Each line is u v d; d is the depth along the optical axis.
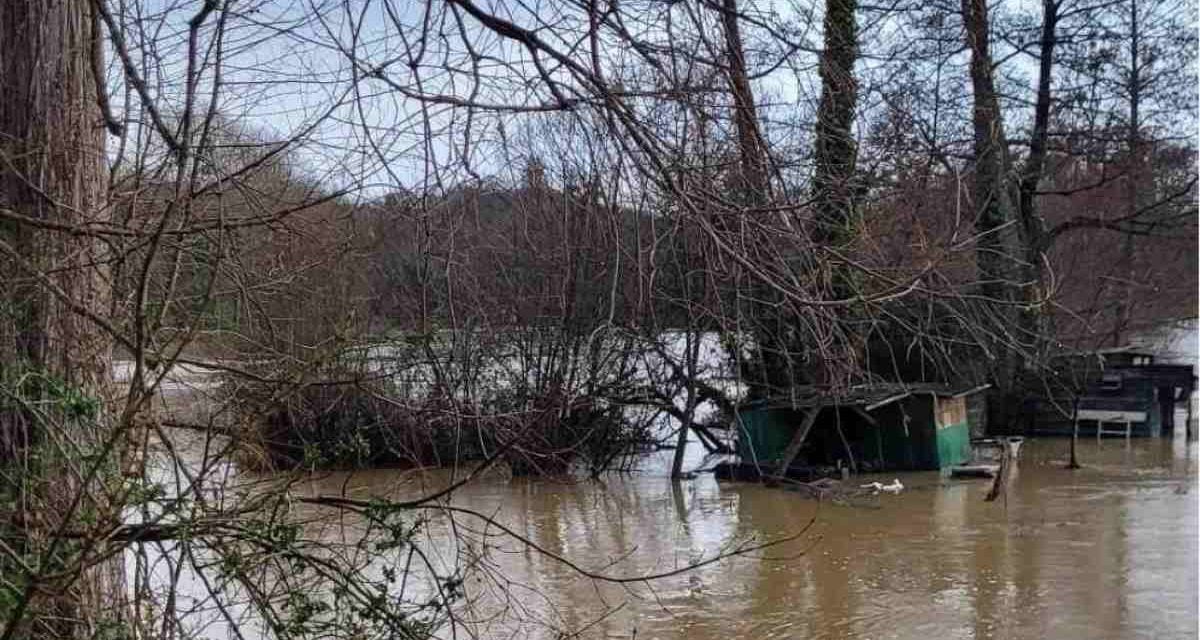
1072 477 17.41
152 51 5.59
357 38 5.30
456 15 5.09
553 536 13.59
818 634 9.59
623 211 6.28
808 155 6.39
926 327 8.17
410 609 6.89
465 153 5.20
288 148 6.07
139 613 4.86
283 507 5.16
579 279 13.90
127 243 5.07
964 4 12.70
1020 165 20.98
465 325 7.66
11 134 5.14
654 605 10.45
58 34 5.29
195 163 4.80
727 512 14.99
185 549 4.85
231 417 5.99
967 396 19.16
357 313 6.41
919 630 9.72
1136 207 24.14
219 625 5.81
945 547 12.66
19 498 4.68
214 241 5.17
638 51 5.30
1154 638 9.41
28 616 4.32
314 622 5.18
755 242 5.62
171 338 5.06
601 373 15.50
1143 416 21.98
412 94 4.98
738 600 10.63
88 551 4.36
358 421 7.37
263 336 6.13
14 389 4.55
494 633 8.95
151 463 5.47
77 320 5.08
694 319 8.28
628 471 18.02
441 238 5.92
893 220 7.50
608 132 5.31
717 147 5.74
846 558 12.20
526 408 9.20
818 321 6.45
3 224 5.03
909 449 17.80
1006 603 10.41
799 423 17.70
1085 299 23.22
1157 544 12.56
